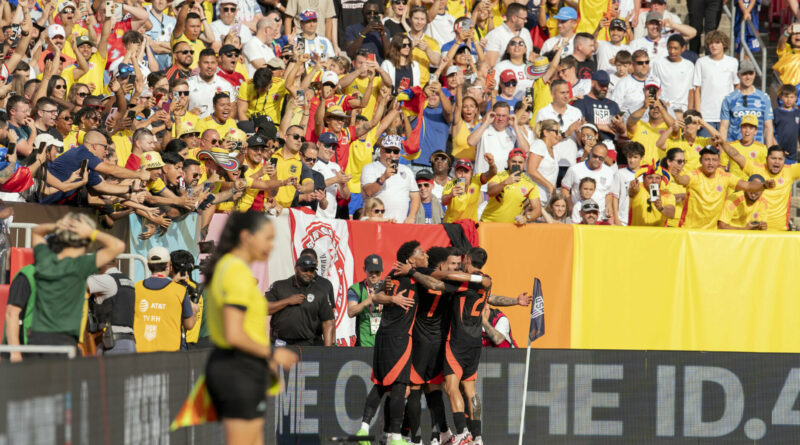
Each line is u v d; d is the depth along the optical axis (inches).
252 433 726.5
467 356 1306.6
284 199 1643.7
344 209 1849.2
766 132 2107.5
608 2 2315.5
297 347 1331.2
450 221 1770.4
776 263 1739.7
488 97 2097.7
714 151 1846.7
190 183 1467.8
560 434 1376.7
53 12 1918.1
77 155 1311.5
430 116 2014.0
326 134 1814.7
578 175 1850.4
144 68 1822.1
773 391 1393.9
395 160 1717.5
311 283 1409.9
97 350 1113.4
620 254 1708.9
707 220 1846.7
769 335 1732.3
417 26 2182.6
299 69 1863.9
